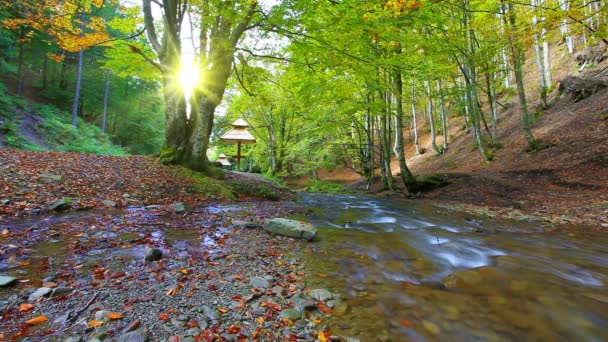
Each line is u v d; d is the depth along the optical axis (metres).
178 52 10.16
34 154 9.44
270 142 26.52
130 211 6.28
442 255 4.44
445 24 11.93
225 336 2.14
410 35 9.74
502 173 12.76
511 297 2.99
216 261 3.77
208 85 10.61
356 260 4.14
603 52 17.00
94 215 5.66
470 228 6.50
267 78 12.87
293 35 7.89
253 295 2.86
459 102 17.61
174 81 10.57
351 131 22.42
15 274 2.91
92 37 10.16
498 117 22.16
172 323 2.26
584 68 17.70
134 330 2.11
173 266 3.46
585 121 13.28
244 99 21.52
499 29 12.58
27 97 23.98
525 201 9.45
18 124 16.75
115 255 3.67
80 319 2.20
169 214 6.30
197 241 4.57
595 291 3.13
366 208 9.93
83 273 3.06
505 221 7.36
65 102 27.55
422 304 2.84
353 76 12.05
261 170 31.02
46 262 3.29
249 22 9.62
